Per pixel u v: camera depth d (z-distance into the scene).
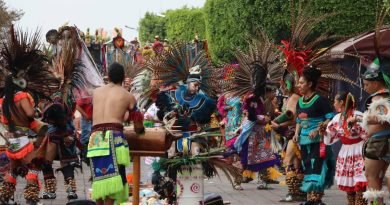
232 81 18.09
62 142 17.28
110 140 12.78
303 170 16.30
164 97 14.98
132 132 13.35
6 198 14.70
